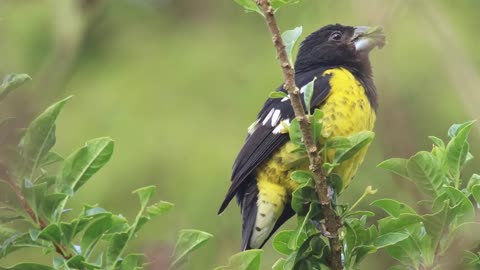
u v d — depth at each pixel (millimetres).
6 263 14359
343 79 9242
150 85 16938
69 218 15062
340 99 9102
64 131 16562
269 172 8961
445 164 7047
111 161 15805
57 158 6391
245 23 17578
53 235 6129
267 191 8953
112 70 17312
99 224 6176
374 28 10172
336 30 10289
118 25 17984
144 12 18125
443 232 6824
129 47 17734
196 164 15586
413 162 6945
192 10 18297
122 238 6133
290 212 9094
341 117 9070
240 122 16094
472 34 15367
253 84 16484
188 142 15898
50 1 16688
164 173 15602
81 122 16625
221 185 15281
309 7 14938
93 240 6223
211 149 15703
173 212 14938
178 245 6215
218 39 17406
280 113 9125
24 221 6324
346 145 6918
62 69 16359
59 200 6215
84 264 6047
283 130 8891
